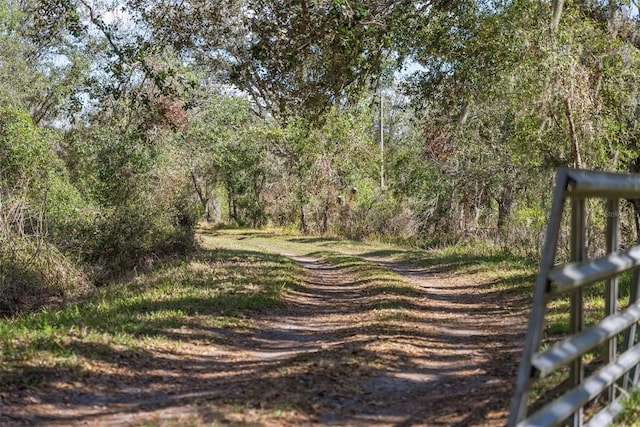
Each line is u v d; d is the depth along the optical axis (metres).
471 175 31.52
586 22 18.09
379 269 23.58
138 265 23.67
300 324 12.77
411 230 42.31
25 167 24.95
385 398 6.93
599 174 4.36
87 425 6.01
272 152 48.31
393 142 56.84
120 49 20.03
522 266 21.41
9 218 19.14
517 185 30.42
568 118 17.36
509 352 8.91
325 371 7.80
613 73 18.31
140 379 7.77
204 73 37.34
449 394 7.02
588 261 4.68
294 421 6.00
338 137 44.12
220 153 45.03
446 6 17.81
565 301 12.18
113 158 28.92
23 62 37.03
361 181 48.12
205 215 63.41
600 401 5.82
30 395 6.75
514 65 17.86
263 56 16.95
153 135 30.45
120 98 24.02
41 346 8.52
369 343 9.58
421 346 9.70
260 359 9.38
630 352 6.09
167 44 20.00
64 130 40.94
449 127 28.17
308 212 50.38
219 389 7.35
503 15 18.20
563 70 16.72
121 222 24.14
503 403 6.21
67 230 22.73
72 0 19.92
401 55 19.33
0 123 25.62
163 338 9.96
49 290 17.77
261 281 18.09
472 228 33.97
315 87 17.55
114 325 10.59
